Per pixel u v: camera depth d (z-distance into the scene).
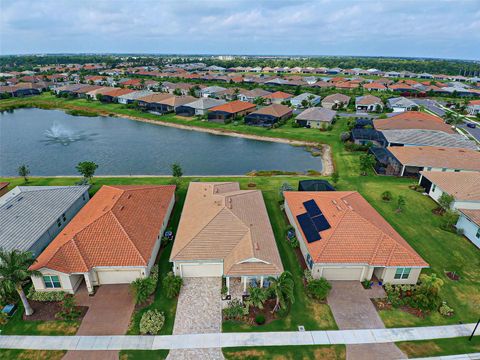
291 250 36.72
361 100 118.81
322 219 35.75
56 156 72.94
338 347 25.39
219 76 189.50
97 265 29.70
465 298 30.52
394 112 113.38
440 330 27.08
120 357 24.30
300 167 67.12
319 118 91.50
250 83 175.88
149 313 27.44
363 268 31.53
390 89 156.38
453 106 126.25
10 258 25.69
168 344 25.42
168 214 41.91
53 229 37.12
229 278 32.53
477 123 100.56
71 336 25.89
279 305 28.95
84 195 45.22
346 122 98.56
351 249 31.59
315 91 149.38
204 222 34.41
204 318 27.84
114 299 29.67
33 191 41.66
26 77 181.75
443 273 33.88
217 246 32.28
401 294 30.64
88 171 52.44
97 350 24.81
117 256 30.55
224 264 30.69
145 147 79.69
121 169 65.62
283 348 25.23
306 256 34.00
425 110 118.56
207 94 138.25
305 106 120.56
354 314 28.48
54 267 28.41
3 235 33.03
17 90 142.62
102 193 42.06
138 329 26.66
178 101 112.88
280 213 44.50
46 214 37.84
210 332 26.55
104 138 87.00
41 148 78.38
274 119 95.19
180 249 31.77
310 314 28.39
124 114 112.88
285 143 82.44
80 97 141.00
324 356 24.66
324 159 70.94
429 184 51.47
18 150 76.69
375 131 77.81
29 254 26.39
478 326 27.61
